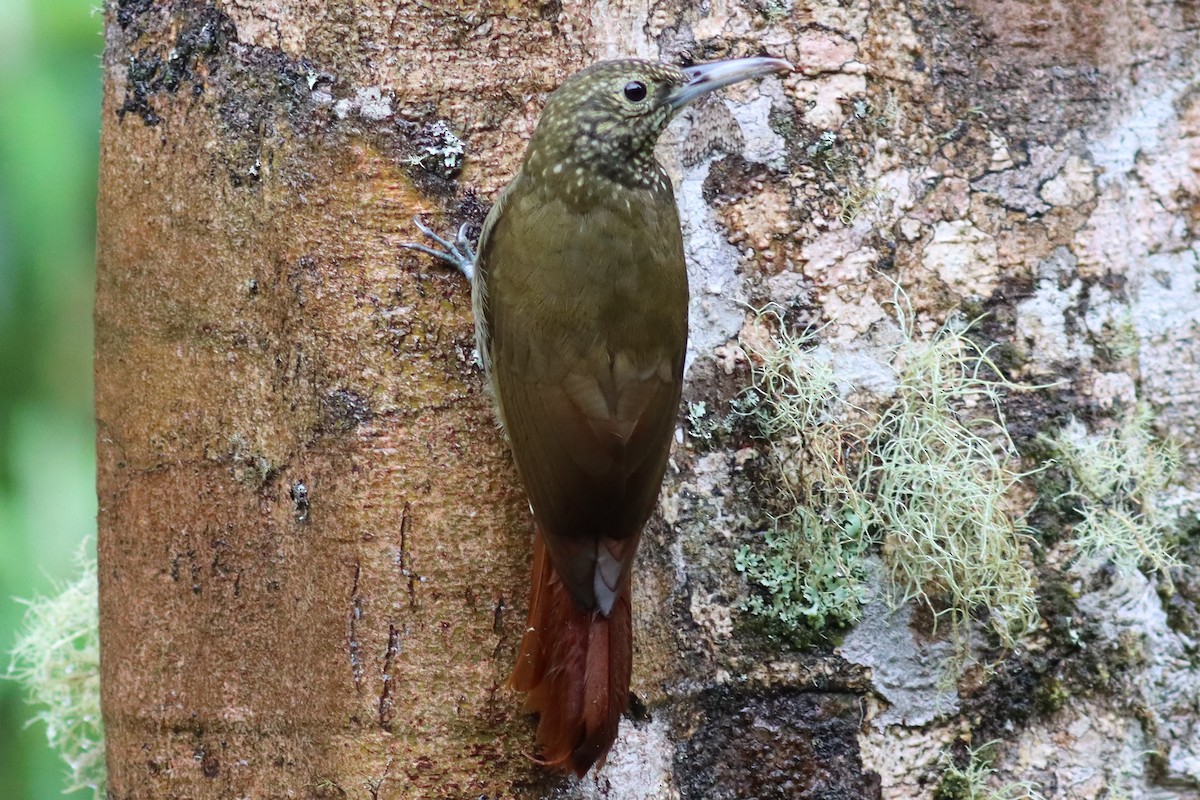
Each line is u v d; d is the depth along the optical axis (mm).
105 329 5250
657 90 5211
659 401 5207
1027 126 5250
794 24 5234
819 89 5234
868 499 5230
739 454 5230
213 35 5223
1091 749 5234
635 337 5203
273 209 5211
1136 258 5258
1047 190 5250
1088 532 5238
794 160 5234
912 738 5227
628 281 5207
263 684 5219
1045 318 5246
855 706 5223
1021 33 5250
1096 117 5254
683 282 5219
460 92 5215
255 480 5219
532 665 5188
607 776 5211
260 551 5219
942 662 5227
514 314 5203
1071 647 5234
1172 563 5242
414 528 5203
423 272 5207
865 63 5238
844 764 5223
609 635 5184
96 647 5359
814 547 5223
